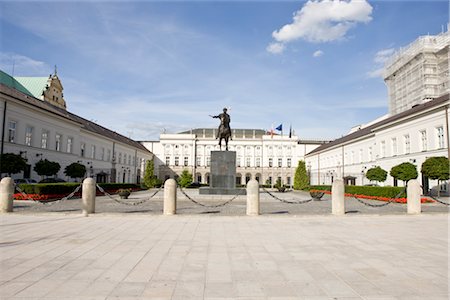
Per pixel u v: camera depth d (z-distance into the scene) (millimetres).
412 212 14617
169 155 92438
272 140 93688
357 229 10273
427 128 33375
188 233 9336
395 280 5297
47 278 5258
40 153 36281
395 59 53781
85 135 48438
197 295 4586
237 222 11562
